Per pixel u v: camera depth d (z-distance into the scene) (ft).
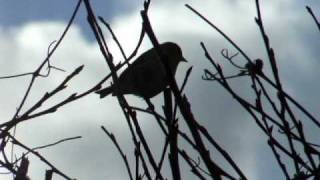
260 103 12.69
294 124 12.39
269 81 12.84
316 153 12.05
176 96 11.25
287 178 11.67
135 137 11.98
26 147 13.41
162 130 11.85
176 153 11.52
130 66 12.50
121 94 12.26
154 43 11.25
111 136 12.29
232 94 12.68
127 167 11.99
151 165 11.70
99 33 12.44
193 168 11.87
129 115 12.13
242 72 13.08
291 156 12.15
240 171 11.69
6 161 13.10
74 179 12.93
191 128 11.52
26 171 12.30
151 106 12.11
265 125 12.48
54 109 13.47
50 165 13.17
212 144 12.00
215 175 11.30
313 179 11.46
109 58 12.39
